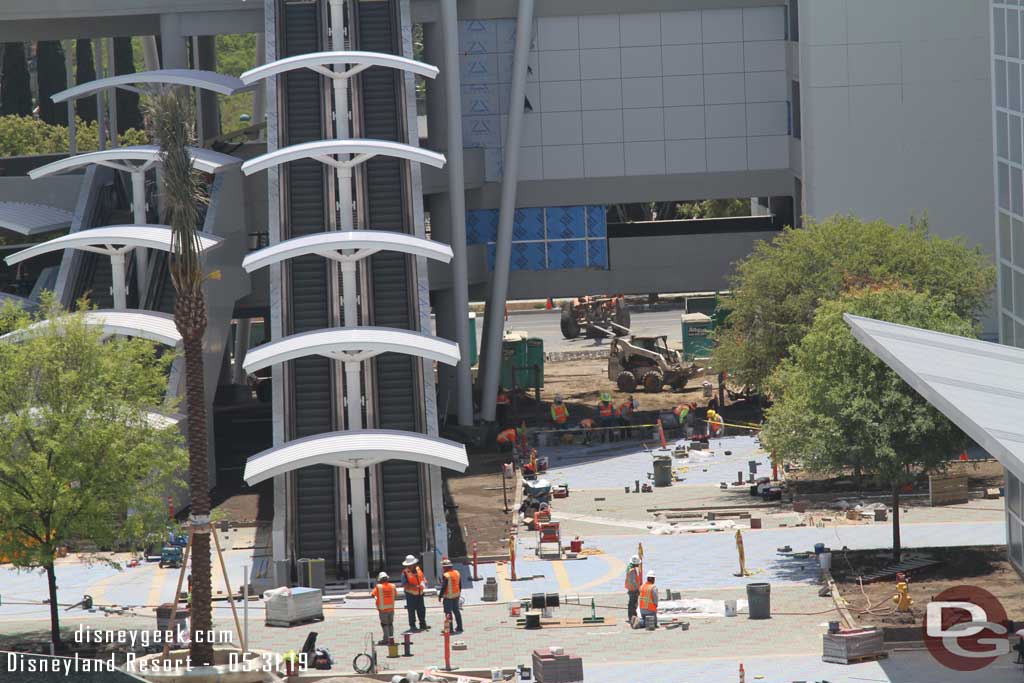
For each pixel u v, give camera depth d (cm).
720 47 13762
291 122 12188
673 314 19638
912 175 12950
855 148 12925
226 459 12475
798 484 10531
